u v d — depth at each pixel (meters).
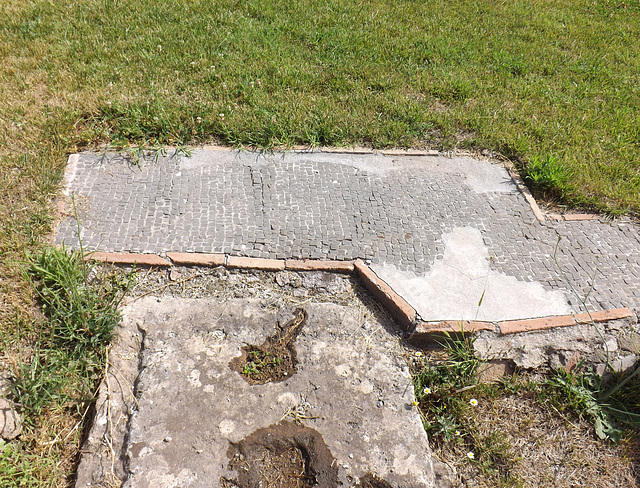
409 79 4.83
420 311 2.75
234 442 2.21
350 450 2.22
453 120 4.28
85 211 3.15
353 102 4.38
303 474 2.16
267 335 2.65
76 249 2.89
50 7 5.41
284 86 4.51
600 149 4.10
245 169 3.61
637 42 6.17
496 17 6.40
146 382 2.38
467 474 2.31
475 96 4.69
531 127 4.28
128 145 3.70
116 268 2.86
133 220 3.12
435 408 2.50
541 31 6.22
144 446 2.16
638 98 4.93
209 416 2.29
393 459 2.20
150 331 2.60
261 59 4.84
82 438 2.25
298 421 2.30
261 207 3.30
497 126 4.24
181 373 2.43
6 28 5.01
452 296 2.86
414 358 2.68
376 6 6.22
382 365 2.56
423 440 2.29
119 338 2.56
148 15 5.39
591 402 2.59
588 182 3.74
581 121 4.45
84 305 2.61
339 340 2.66
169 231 3.07
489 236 3.27
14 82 4.20
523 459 2.38
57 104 3.98
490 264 3.07
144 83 4.31
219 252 2.97
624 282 3.06
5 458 2.07
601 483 2.32
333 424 2.30
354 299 2.88
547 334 2.78
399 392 2.46
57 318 2.54
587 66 5.42
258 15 5.69
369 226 3.23
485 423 2.50
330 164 3.73
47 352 2.43
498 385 2.65
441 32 5.78
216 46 4.98
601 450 2.44
